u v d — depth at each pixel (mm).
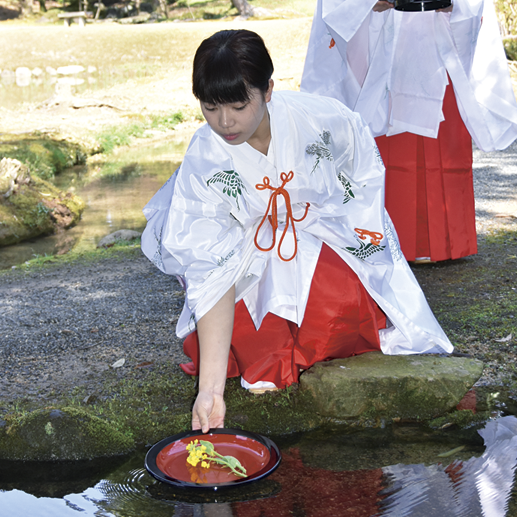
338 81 3771
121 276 4523
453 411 2465
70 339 3336
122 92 15969
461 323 3285
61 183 8562
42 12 34781
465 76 3723
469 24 3537
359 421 2443
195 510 1917
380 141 4059
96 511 1952
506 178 7355
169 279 4391
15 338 3371
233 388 2654
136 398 2639
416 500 1927
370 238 2568
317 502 1933
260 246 2496
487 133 3863
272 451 2053
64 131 11109
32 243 6023
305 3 32281
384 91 3707
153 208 2590
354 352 2703
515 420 2412
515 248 4641
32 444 2295
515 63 14352
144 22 31656
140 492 2045
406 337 2621
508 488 1975
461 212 4184
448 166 4066
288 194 2406
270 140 2328
